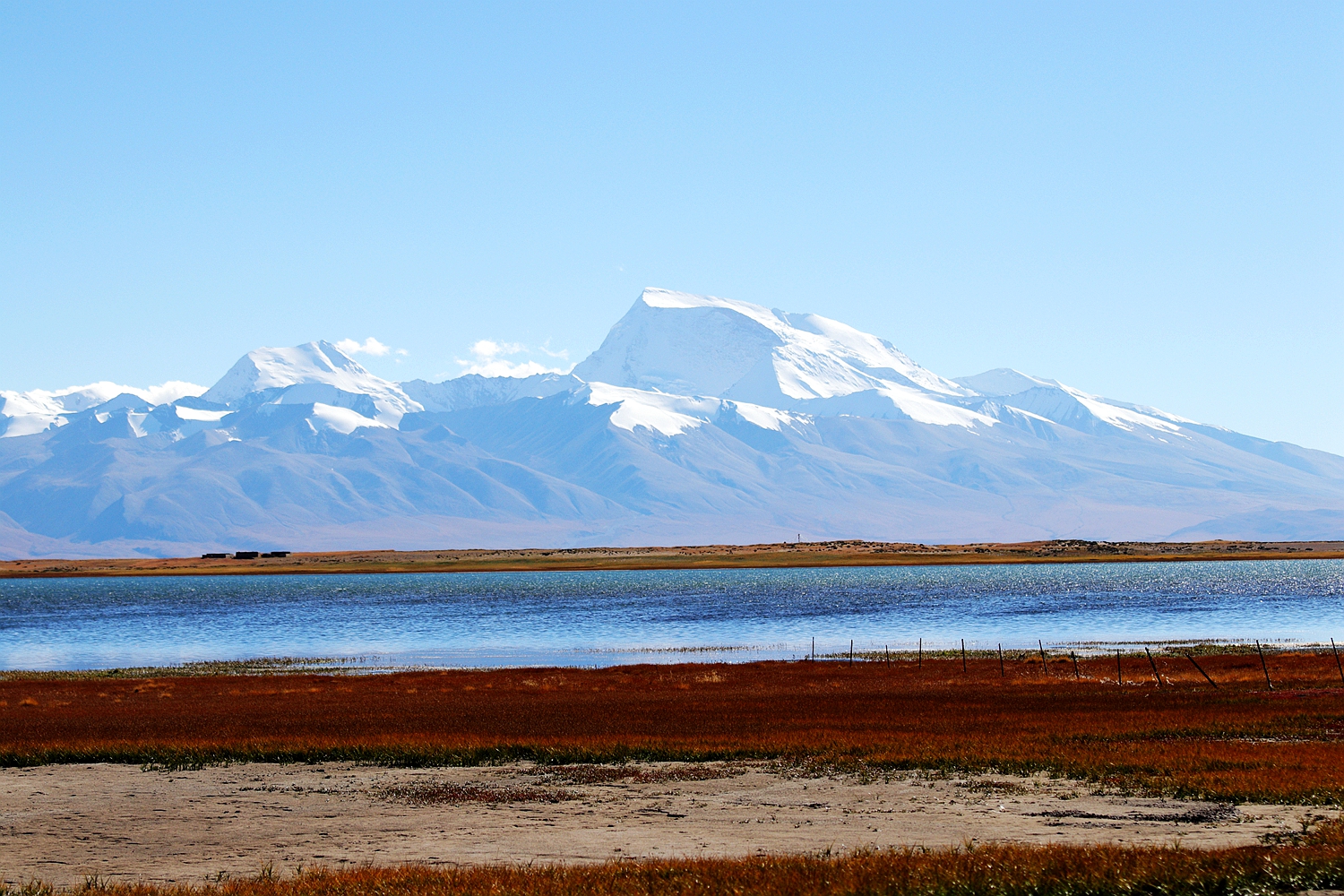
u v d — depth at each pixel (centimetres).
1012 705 5419
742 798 3177
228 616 17500
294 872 2448
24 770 3938
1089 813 2847
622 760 3884
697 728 4609
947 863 2222
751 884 2108
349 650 11488
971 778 3369
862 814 2933
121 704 6581
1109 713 4912
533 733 4538
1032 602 17500
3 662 10981
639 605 18488
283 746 4216
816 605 17638
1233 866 2114
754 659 9962
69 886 2342
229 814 3123
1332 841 2348
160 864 2569
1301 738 4047
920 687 6731
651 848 2606
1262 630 12175
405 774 3709
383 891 2128
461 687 7381
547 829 2847
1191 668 7650
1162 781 3156
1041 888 2061
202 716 5656
